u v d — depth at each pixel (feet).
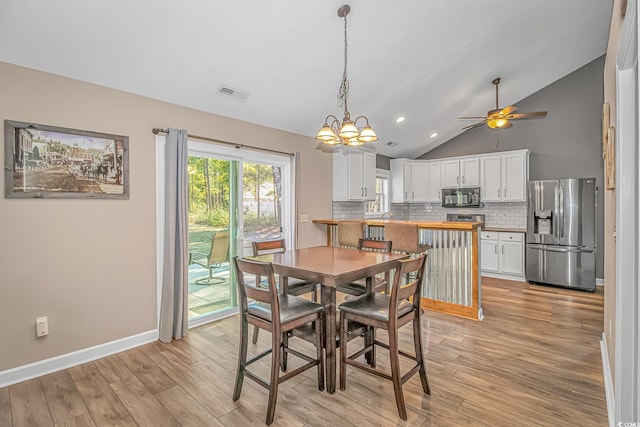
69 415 6.41
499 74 14.73
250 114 12.27
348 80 11.82
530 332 10.30
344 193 16.49
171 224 9.82
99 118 8.79
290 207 14.44
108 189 8.96
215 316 11.67
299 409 6.57
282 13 8.13
